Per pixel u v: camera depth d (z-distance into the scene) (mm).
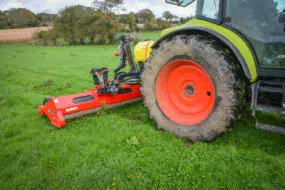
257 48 3086
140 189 2441
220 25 3309
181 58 3350
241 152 2994
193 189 2432
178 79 3600
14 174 2762
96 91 4367
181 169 2707
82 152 3117
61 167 2854
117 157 2975
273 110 2852
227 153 2955
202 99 3393
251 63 3037
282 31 2912
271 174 2568
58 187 2527
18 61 13703
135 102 4965
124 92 4727
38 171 2760
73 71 9547
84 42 30922
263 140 3250
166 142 3334
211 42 3117
